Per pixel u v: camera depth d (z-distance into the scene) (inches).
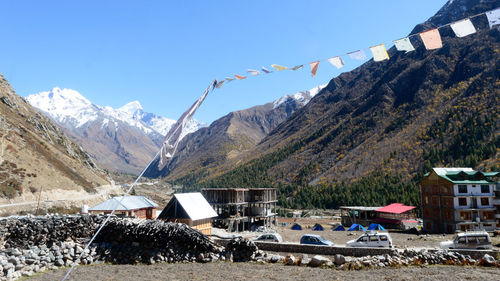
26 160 3917.3
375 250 1192.8
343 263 1009.5
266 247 1385.3
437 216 2694.4
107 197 4768.7
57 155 5172.2
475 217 2504.9
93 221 1206.9
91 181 5182.1
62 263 1050.7
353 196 6013.8
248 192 3208.7
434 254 1040.8
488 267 948.6
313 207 6210.6
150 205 2449.6
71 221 1165.7
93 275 935.7
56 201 3572.8
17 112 6156.5
